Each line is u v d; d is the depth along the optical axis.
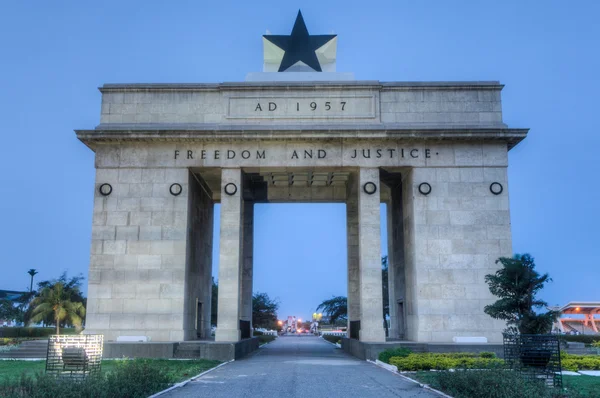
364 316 35.69
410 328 37.66
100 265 36.28
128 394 16.48
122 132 36.78
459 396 17.31
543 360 19.59
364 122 38.19
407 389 19.80
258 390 19.47
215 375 24.30
